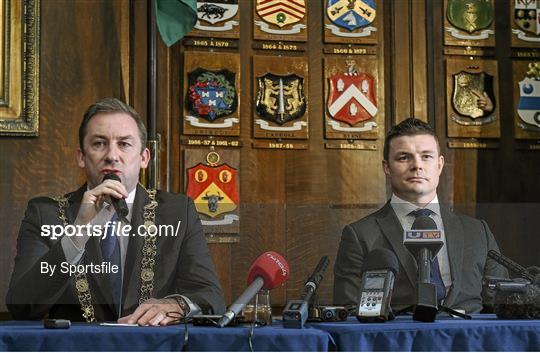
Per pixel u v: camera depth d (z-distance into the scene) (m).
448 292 3.11
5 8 5.40
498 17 5.94
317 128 5.73
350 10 5.83
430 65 5.84
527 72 5.92
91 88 5.51
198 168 5.57
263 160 5.66
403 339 2.44
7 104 5.38
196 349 2.36
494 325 2.51
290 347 2.35
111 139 3.30
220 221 5.47
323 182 5.68
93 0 5.55
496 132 5.87
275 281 2.67
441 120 5.85
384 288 2.69
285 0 5.76
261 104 5.68
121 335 2.36
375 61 5.82
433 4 5.89
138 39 5.56
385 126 5.80
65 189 5.44
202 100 5.62
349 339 2.41
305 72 5.73
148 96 5.47
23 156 5.41
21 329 2.41
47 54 5.48
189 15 5.42
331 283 3.24
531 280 3.03
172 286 3.15
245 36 5.72
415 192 3.15
